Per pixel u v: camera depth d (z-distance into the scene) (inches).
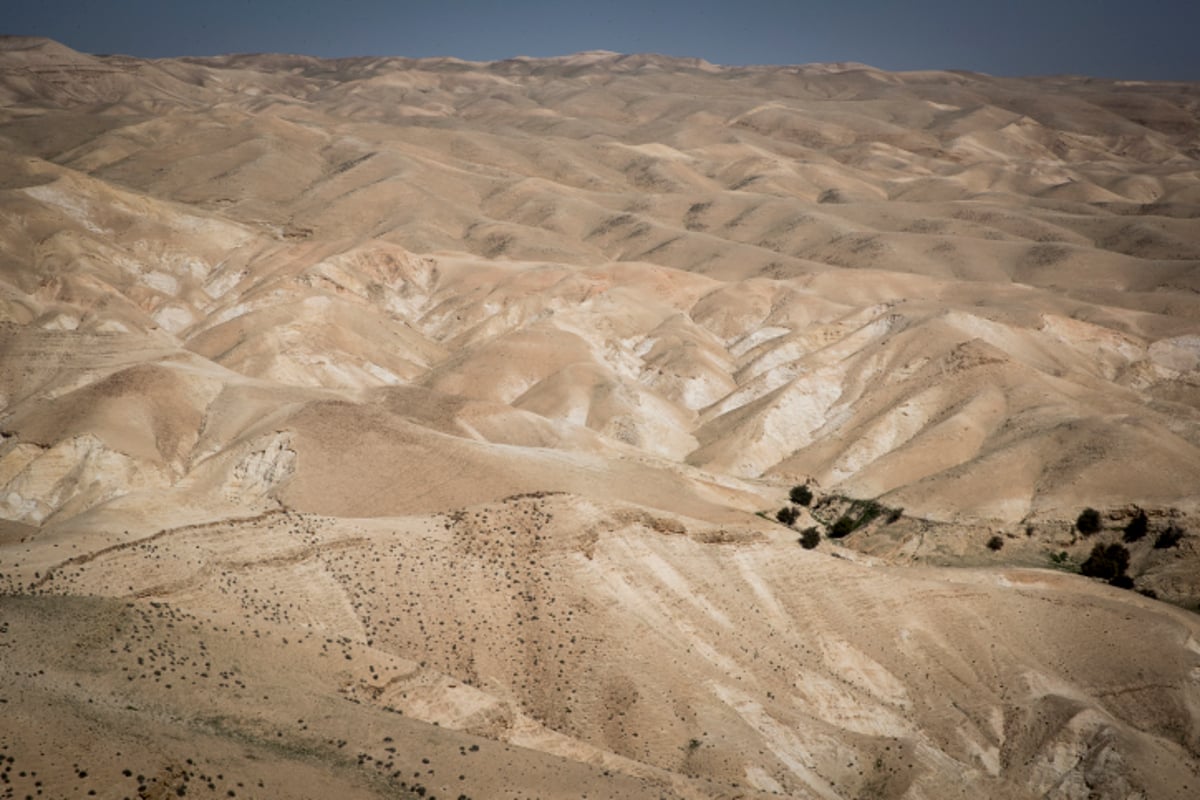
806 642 3225.9
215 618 2378.2
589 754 2384.4
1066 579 3870.6
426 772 1990.7
